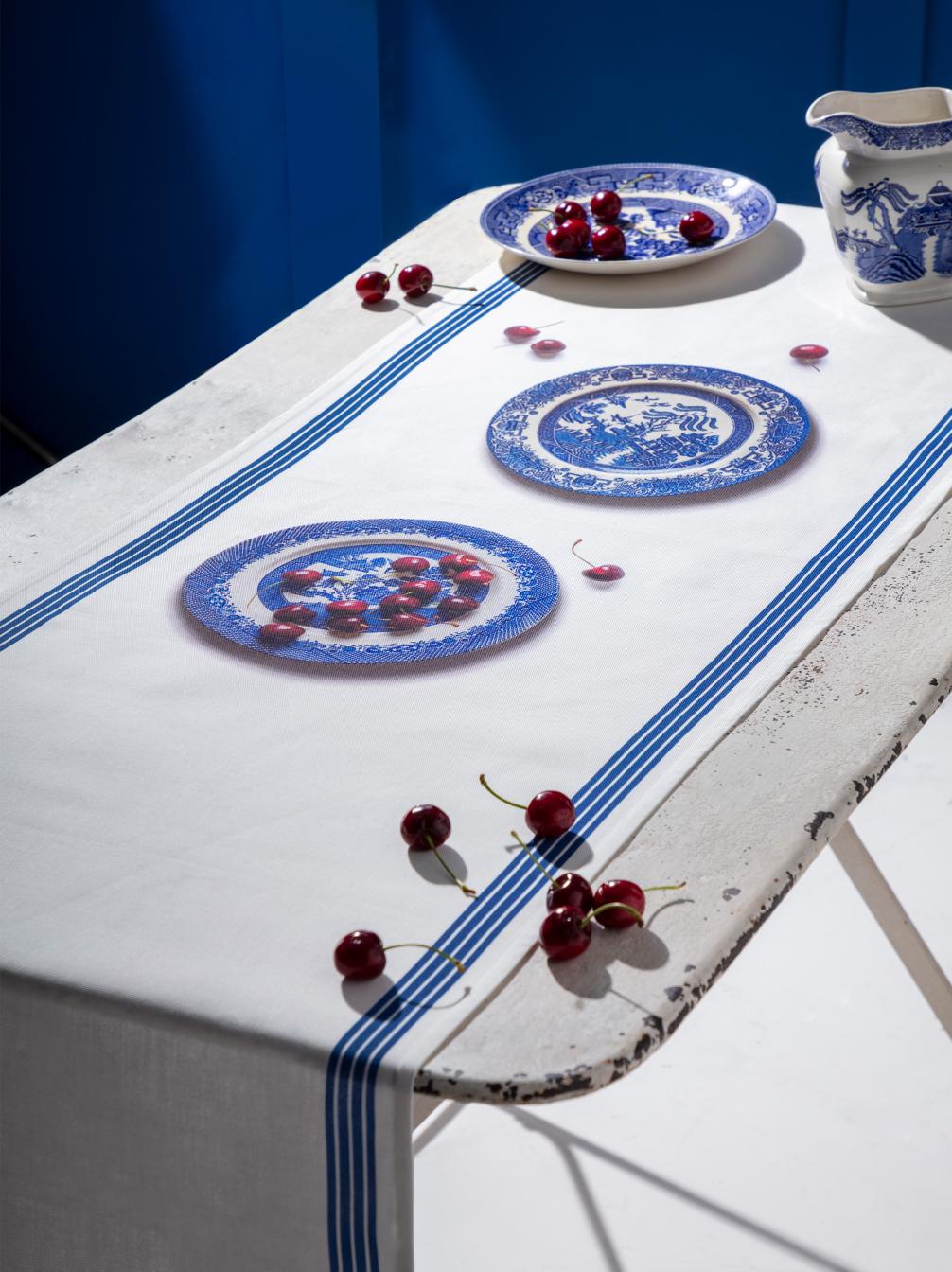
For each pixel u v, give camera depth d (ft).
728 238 5.32
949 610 3.31
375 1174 2.24
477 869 2.62
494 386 4.47
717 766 2.86
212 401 4.53
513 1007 2.32
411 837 2.65
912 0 7.71
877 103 5.00
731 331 4.72
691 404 4.28
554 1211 5.28
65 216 10.10
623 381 4.43
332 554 3.64
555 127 8.87
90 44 9.49
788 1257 5.07
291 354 4.81
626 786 2.81
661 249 5.27
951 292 4.82
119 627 3.38
